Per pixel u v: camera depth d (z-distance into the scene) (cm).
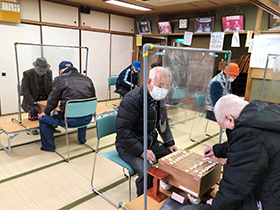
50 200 187
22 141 304
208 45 478
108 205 184
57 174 227
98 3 462
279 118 91
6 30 388
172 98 132
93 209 179
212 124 422
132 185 213
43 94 320
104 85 561
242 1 382
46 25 435
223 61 447
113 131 203
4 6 374
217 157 144
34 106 294
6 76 404
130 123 160
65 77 249
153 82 120
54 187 205
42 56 312
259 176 90
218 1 389
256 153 88
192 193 115
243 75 442
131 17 581
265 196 93
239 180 90
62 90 245
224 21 423
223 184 97
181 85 134
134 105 157
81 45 495
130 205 122
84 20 490
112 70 569
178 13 498
